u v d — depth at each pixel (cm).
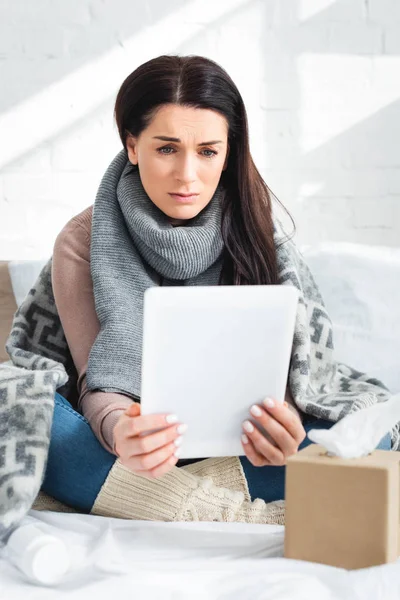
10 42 264
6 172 267
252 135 274
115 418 149
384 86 277
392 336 216
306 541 123
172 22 269
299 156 275
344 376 193
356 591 110
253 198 178
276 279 181
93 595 111
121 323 169
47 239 268
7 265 240
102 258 176
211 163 166
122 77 267
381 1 275
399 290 222
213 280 181
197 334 124
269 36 272
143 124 166
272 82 273
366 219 277
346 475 121
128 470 148
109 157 268
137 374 165
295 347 176
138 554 128
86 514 154
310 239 275
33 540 119
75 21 266
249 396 133
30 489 140
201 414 132
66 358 192
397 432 175
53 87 266
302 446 162
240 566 121
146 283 177
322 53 274
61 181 268
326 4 273
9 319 238
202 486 147
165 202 167
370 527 120
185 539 133
